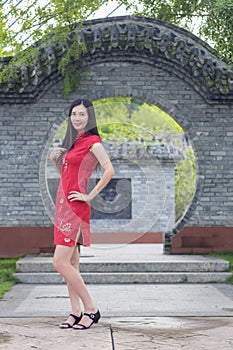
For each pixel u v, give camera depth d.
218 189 12.30
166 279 10.35
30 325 6.42
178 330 6.12
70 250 5.97
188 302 8.30
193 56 11.97
